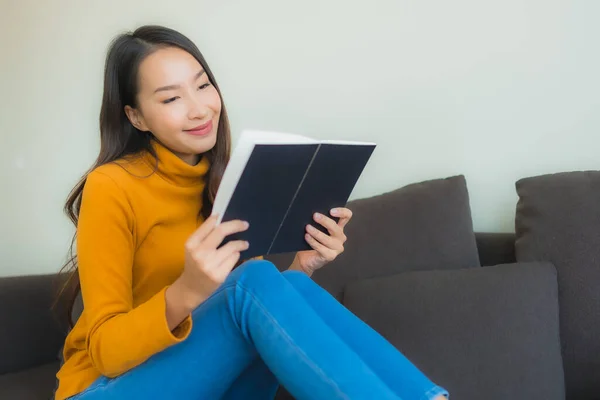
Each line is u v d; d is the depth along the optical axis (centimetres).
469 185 170
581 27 155
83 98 186
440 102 167
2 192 195
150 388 98
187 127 109
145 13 181
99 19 182
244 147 84
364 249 149
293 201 98
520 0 158
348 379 84
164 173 115
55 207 193
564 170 162
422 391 92
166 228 115
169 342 92
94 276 101
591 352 131
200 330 98
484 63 163
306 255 122
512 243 156
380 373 95
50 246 196
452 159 169
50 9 184
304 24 172
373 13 167
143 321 92
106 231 103
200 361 98
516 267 136
